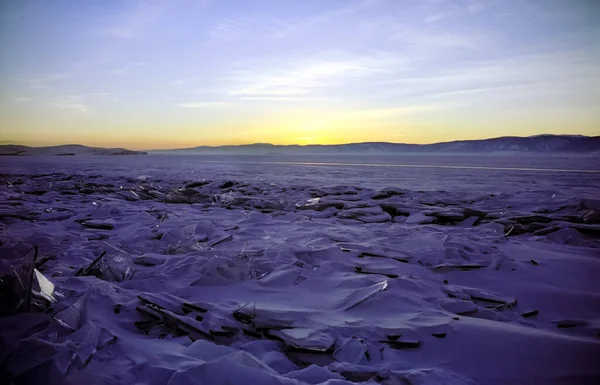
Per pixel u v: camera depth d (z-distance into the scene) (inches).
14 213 388.5
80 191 652.1
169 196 551.2
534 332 147.3
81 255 246.8
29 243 266.1
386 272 225.3
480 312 174.9
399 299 179.2
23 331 122.4
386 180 983.6
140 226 351.9
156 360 119.6
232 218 414.6
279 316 160.7
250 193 668.1
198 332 144.6
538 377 122.0
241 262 225.6
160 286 198.7
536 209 500.1
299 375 117.0
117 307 161.5
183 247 269.3
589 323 164.2
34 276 151.5
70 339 123.3
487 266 239.5
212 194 631.2
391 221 418.9
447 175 1170.6
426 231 346.3
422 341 144.2
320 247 270.8
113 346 126.6
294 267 226.1
